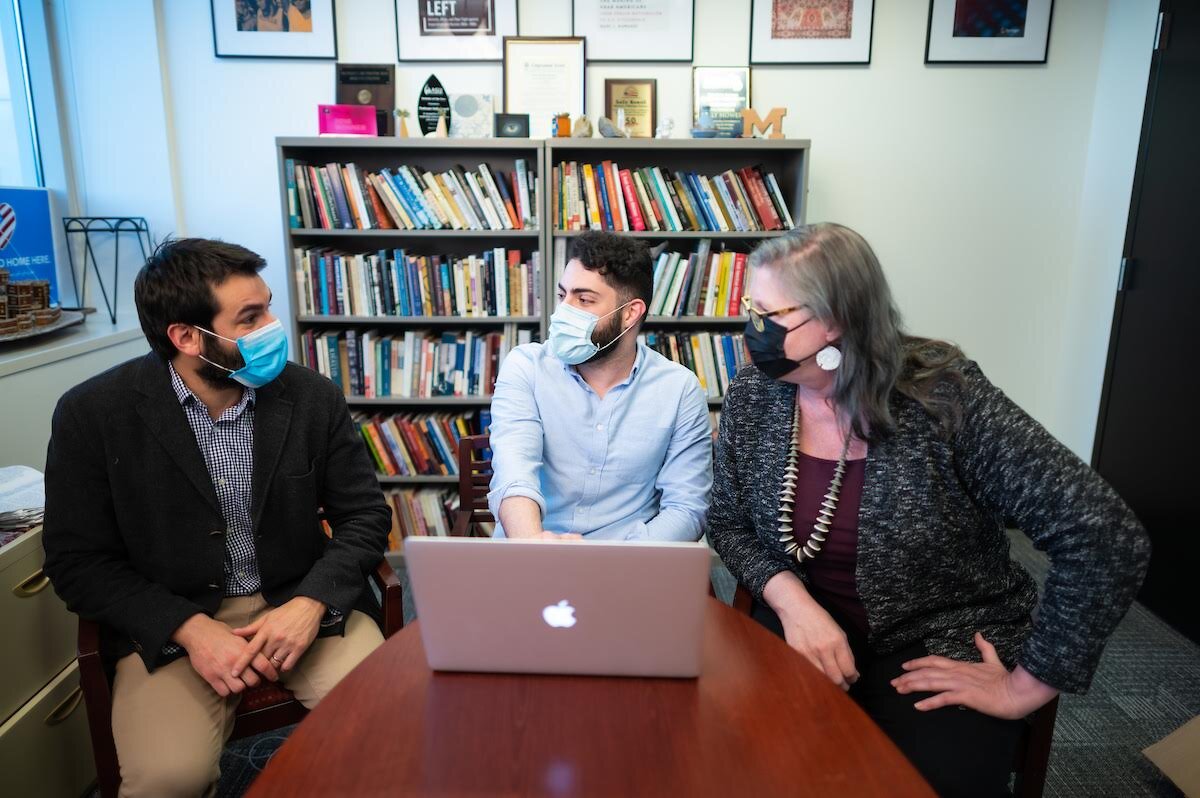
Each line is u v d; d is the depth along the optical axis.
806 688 1.04
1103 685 2.23
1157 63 2.62
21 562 1.53
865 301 1.19
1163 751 1.81
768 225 2.82
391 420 2.92
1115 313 2.84
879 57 2.95
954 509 1.27
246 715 1.44
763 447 1.40
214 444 1.49
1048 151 3.03
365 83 2.90
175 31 2.89
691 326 3.07
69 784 1.66
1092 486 1.12
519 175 2.78
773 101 2.98
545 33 2.91
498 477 1.54
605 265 1.57
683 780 0.87
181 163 2.99
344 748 0.92
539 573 0.96
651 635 1.00
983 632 1.29
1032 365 3.24
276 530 1.52
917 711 1.20
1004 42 2.93
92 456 1.41
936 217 3.09
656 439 1.67
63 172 2.91
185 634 1.36
